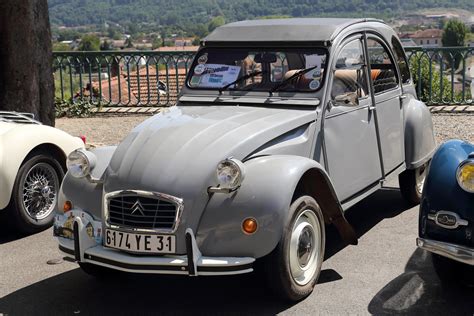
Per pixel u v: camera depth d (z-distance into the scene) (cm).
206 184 466
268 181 466
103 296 525
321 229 512
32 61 945
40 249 639
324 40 577
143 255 466
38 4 951
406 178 724
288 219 467
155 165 475
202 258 458
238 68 603
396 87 697
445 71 1289
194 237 457
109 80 1393
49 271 582
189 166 471
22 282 557
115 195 478
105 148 551
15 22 934
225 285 536
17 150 653
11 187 649
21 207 661
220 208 461
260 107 571
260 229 455
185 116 548
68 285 549
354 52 616
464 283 515
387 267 562
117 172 486
